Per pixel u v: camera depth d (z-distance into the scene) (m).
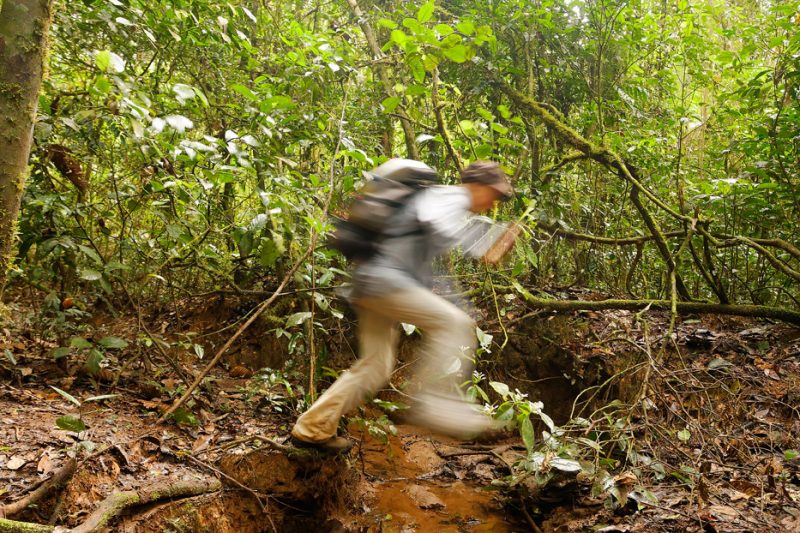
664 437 3.06
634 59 5.48
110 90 2.63
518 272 3.89
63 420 2.36
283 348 4.31
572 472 3.04
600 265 5.32
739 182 4.02
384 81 5.18
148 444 2.75
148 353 3.53
